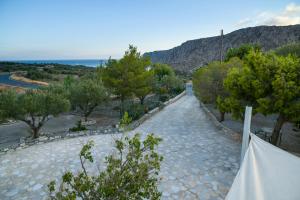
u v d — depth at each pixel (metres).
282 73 9.91
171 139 14.44
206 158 11.30
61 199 3.51
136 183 3.82
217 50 132.12
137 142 4.05
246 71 11.47
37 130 16.39
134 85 20.22
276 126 11.64
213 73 18.88
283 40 103.94
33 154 12.05
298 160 3.32
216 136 15.14
